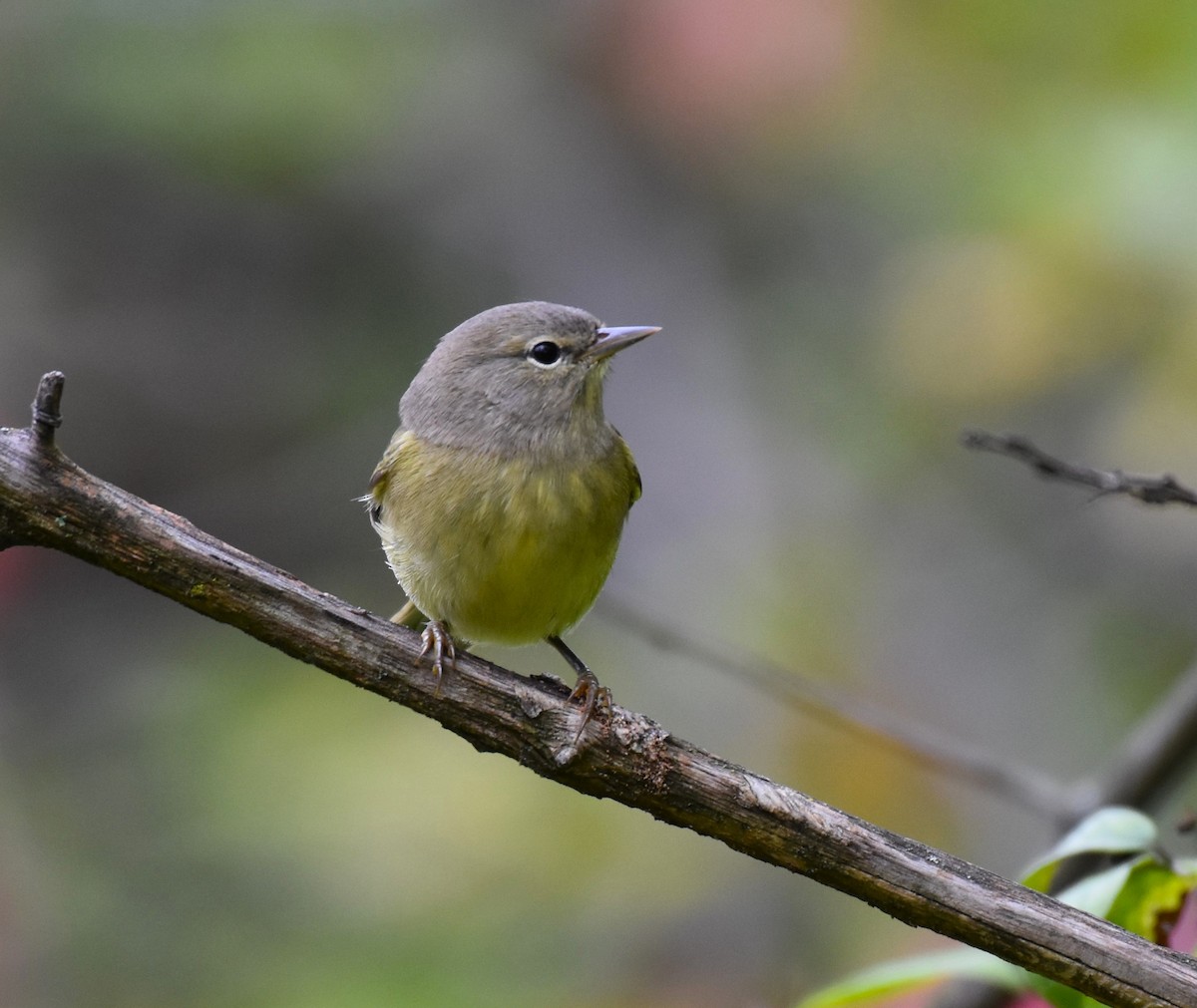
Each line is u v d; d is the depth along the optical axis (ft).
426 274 52.85
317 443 53.47
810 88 38.73
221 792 40.06
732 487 44.91
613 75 43.19
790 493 44.68
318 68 44.57
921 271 38.73
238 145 45.68
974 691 41.47
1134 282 36.04
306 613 19.01
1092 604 43.06
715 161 41.81
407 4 45.68
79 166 50.80
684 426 46.14
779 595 42.04
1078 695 41.75
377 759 39.40
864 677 40.27
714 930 36.78
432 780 38.78
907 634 42.37
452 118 49.11
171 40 44.55
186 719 43.29
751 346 47.11
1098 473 21.53
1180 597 42.91
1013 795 27.86
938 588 43.19
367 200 52.37
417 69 45.85
